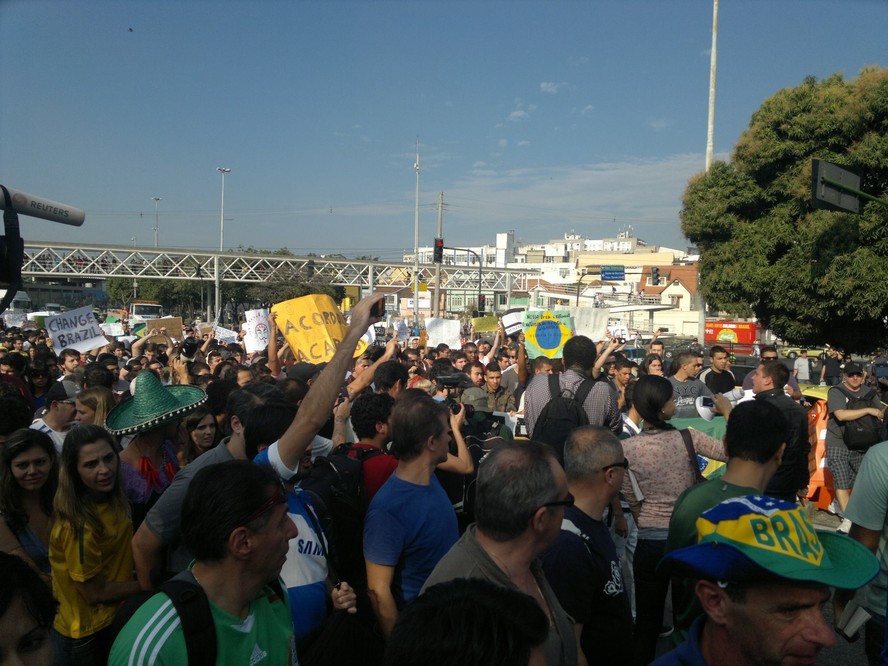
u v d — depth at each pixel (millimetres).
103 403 4961
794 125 13398
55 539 3088
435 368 7594
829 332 13523
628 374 8477
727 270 14461
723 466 5836
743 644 1717
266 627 2141
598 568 2826
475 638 1279
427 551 3074
